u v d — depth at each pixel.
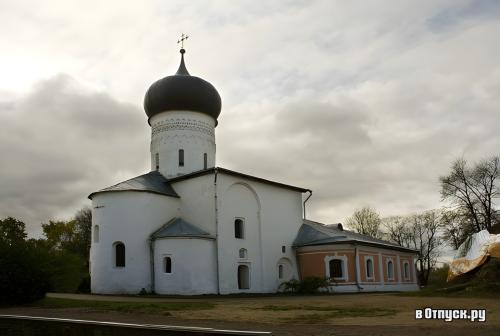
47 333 15.15
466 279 29.48
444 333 12.55
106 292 33.91
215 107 43.81
